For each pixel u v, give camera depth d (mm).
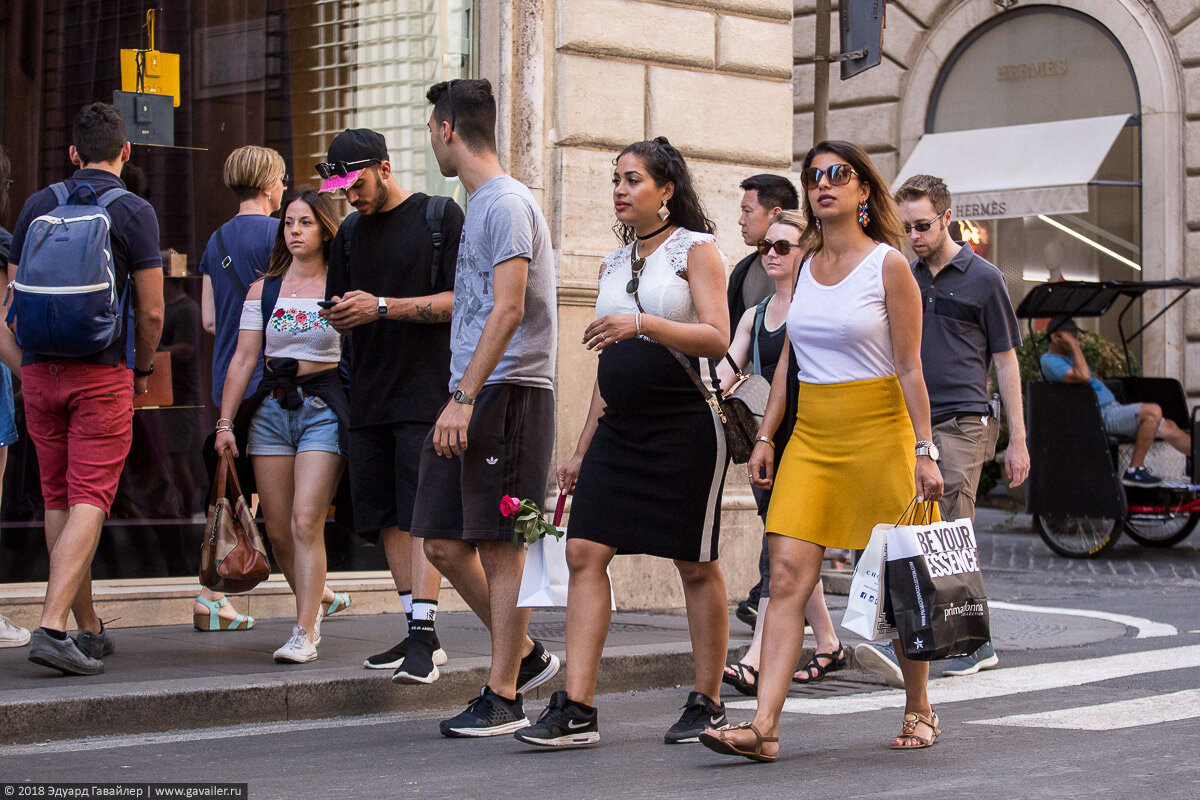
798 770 10781
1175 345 44125
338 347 15062
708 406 11594
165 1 19156
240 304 16688
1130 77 45281
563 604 12133
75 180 14430
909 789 10031
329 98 20281
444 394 13648
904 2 48812
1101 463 29797
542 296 12289
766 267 14609
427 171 20812
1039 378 37500
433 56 20828
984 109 48062
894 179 48875
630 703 14453
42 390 14062
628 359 11492
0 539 17266
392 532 14211
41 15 18453
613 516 11570
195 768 11023
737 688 14969
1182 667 16391
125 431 14281
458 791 10141
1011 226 47844
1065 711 13414
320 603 14914
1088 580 27344
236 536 14648
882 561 10742
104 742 12133
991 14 47438
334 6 20312
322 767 11062
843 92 49750
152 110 19031
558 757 11414
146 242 14445
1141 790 9938
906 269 10867
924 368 16359
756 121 22203
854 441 10938
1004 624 20453
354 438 14023
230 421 15148
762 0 22234
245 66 19688
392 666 14141
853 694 14953
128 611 17562
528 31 20453
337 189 13328
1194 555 31672
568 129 20531
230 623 17234
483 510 12070
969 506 16406
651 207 11742
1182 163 44219
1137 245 45062
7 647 15602
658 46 21281
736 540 21219
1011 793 9867
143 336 14555
